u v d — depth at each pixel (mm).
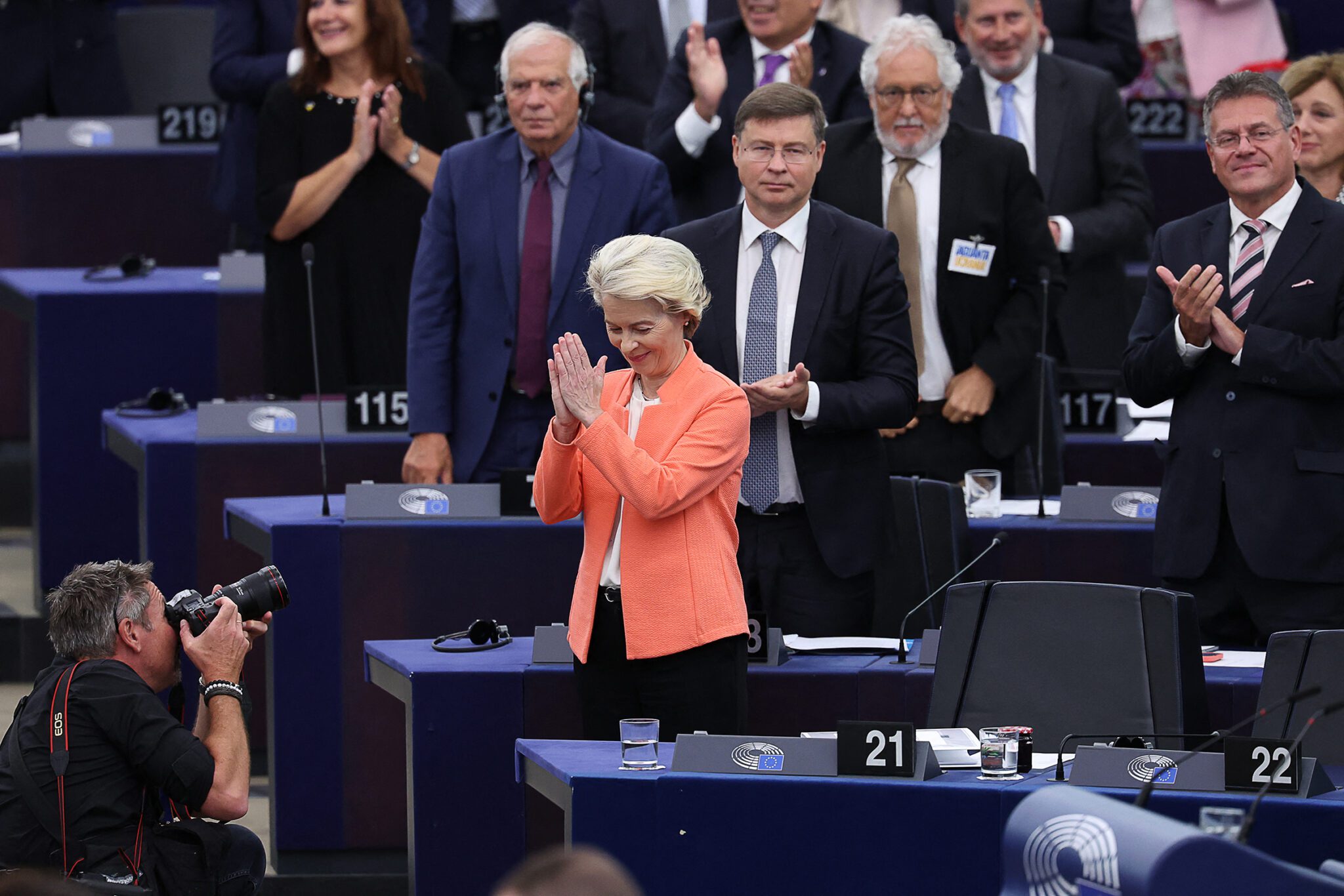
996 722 12047
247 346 22469
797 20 20031
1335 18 27734
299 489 18766
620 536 12109
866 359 14227
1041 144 19953
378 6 19891
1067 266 19453
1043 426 18219
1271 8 25094
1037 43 20156
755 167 14094
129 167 25688
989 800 10227
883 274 14258
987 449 17438
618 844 10680
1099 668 11922
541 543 15688
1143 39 25281
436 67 20500
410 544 15750
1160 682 11688
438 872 13805
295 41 23188
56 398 22141
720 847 10586
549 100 16047
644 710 12219
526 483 15812
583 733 12531
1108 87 20188
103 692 12164
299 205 19641
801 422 13969
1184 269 14727
